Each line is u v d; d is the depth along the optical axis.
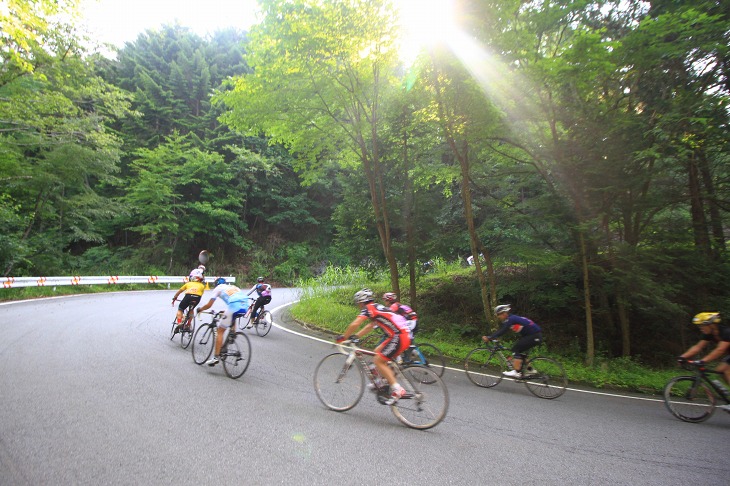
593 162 8.85
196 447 3.65
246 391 5.44
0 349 6.71
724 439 4.95
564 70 7.62
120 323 10.09
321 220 35.66
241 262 31.70
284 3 8.88
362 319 4.90
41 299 14.73
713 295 10.02
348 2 8.66
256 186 31.73
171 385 5.44
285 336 10.64
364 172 13.22
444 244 12.50
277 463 3.45
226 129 32.38
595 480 3.53
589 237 9.19
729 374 5.68
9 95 14.49
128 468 3.19
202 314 12.96
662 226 10.02
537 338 6.98
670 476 3.71
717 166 10.00
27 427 3.83
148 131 31.05
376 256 13.30
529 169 11.09
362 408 5.19
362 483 3.20
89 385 5.17
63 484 2.91
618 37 9.55
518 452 4.07
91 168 19.94
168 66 34.41
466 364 7.73
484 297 11.06
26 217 19.33
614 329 11.99
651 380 8.12
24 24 8.87
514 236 11.20
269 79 9.91
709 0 8.07
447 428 4.68
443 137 11.15
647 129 8.62
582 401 6.60
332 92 10.29
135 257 27.61
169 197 27.56
